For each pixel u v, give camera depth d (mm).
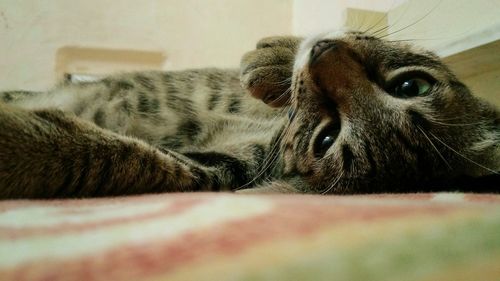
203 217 54
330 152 166
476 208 57
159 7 439
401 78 166
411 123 155
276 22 463
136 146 141
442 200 82
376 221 49
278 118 213
